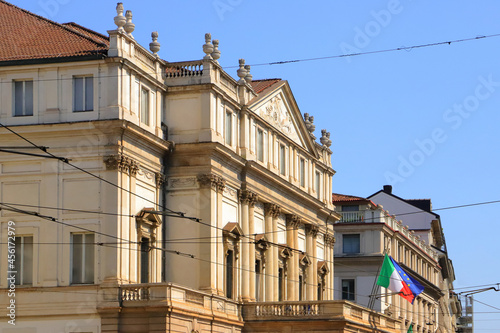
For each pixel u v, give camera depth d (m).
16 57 49.97
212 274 53.25
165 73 54.97
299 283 67.75
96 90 49.00
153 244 51.75
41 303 48.38
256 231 60.81
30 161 49.34
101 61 48.97
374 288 83.25
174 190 54.06
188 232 53.59
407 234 97.00
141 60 51.97
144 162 51.28
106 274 47.88
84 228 48.38
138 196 49.69
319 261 71.94
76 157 48.81
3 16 55.12
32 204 49.12
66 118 49.06
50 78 49.47
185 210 53.81
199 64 54.69
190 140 54.00
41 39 51.75
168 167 54.31
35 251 48.78
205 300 52.00
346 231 85.44
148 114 52.31
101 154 48.56
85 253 48.56
